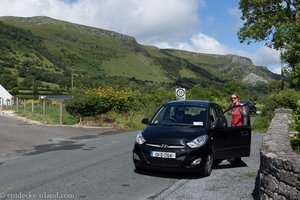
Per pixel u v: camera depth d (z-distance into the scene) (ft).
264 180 22.04
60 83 455.63
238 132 34.81
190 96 149.07
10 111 129.49
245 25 99.60
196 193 25.88
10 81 378.12
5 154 41.50
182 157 29.68
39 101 185.68
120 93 92.38
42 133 61.67
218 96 191.11
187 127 32.48
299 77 35.65
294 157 20.04
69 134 62.90
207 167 30.96
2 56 604.49
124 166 34.83
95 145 49.57
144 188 27.17
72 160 37.78
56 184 27.73
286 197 19.30
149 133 31.60
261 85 586.04
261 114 81.46
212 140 31.94
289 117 55.67
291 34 44.14
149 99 111.96
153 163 30.27
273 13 95.45
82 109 81.56
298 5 90.68
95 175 30.91
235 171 33.24
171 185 28.22
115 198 24.43
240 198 24.39
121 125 79.30
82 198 24.27
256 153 42.68
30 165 34.94
